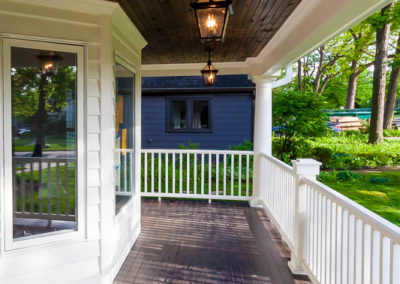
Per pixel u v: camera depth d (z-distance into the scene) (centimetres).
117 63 274
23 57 213
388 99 1134
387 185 591
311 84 1905
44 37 215
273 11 262
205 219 415
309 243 246
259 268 277
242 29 316
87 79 231
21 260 212
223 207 476
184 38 354
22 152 216
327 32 238
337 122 1270
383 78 938
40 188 224
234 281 254
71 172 233
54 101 225
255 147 479
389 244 142
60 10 221
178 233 362
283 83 517
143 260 291
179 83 885
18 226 215
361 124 1261
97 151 239
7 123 208
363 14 196
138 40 329
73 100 231
